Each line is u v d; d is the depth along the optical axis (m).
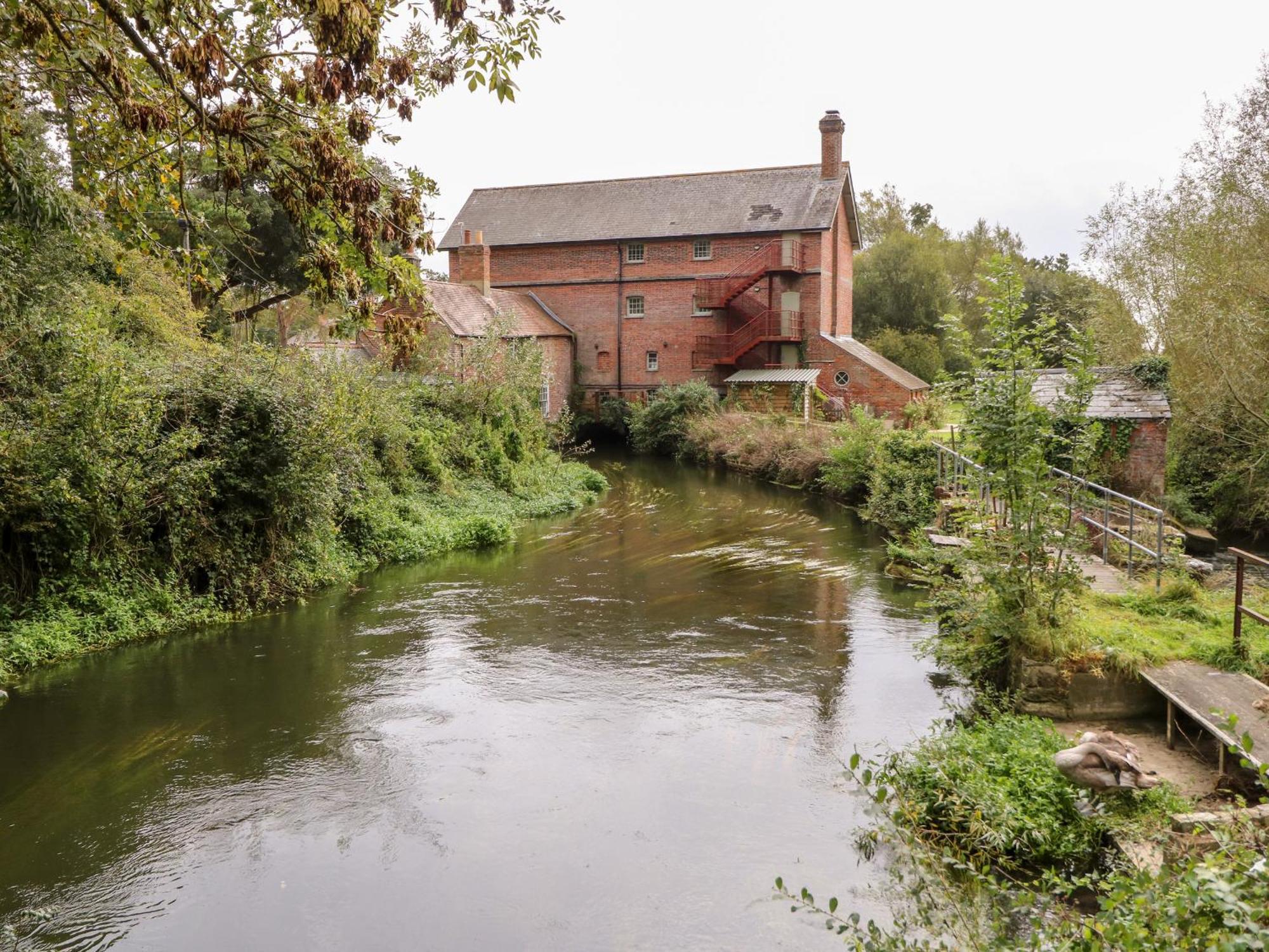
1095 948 3.83
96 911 6.18
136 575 12.51
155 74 7.09
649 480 28.98
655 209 41.78
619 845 6.93
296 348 18.41
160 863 6.77
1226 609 9.73
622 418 40.53
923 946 4.77
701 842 6.94
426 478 20.61
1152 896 4.01
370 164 7.73
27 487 11.01
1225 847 4.12
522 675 10.63
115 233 14.24
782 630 12.38
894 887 6.27
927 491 19.30
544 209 43.69
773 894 6.23
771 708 9.54
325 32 5.69
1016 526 9.10
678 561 16.92
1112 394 17.81
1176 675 8.03
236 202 23.11
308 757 8.50
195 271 8.23
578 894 6.31
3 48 6.91
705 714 9.41
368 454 18.08
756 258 39.06
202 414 13.65
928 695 9.84
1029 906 5.09
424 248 6.87
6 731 9.06
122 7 6.17
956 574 12.19
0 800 7.69
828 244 39.41
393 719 9.34
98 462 11.77
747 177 41.53
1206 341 18.25
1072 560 9.20
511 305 39.44
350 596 14.36
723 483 28.36
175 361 15.09
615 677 10.52
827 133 39.78
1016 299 9.32
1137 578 11.14
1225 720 6.95
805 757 8.34
